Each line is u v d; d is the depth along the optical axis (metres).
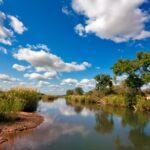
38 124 17.06
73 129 16.30
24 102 22.36
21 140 11.95
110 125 19.00
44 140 12.30
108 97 51.44
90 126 18.06
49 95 75.94
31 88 25.23
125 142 12.97
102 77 70.56
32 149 10.49
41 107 34.62
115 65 48.59
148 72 45.75
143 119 23.45
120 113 29.70
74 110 32.22
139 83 45.69
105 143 12.55
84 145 11.91
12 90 23.59
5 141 11.61
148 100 35.41
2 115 15.63
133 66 45.88
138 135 15.02
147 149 11.58
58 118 21.80
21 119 17.42
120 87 61.81
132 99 39.81
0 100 16.62
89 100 56.09
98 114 27.62
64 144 11.84
